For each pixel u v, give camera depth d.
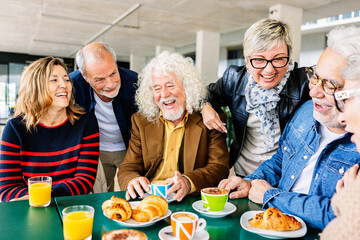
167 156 1.54
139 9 6.46
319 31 8.41
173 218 0.83
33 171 1.47
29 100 1.44
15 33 9.55
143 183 1.26
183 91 1.51
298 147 1.32
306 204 0.99
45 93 1.42
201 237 0.87
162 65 1.47
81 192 1.41
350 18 7.44
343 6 5.74
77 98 1.96
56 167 1.50
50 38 10.45
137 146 1.60
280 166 1.44
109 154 2.19
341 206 0.59
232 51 11.63
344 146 1.11
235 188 1.30
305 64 9.13
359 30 0.92
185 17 7.05
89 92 1.98
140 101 1.63
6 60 14.25
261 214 0.96
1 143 1.44
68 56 15.47
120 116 2.06
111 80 1.81
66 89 1.48
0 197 1.35
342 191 0.61
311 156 1.25
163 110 1.50
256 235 0.90
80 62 1.80
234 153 1.92
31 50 13.75
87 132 1.58
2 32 9.44
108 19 7.39
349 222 0.54
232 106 1.80
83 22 7.73
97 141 1.61
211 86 1.96
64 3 6.09
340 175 1.08
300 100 1.58
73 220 0.82
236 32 8.64
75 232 0.81
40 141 1.48
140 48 12.45
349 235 0.53
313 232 0.93
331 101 0.98
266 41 1.36
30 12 6.88
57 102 1.45
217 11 6.46
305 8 5.98
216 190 1.08
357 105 0.68
